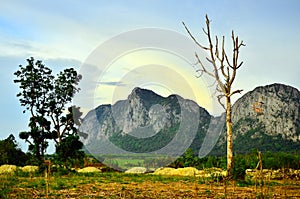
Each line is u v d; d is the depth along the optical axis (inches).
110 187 456.1
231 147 547.5
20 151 1083.3
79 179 557.3
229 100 556.4
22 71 1229.1
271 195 399.2
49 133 1191.6
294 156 767.7
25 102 1220.5
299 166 743.7
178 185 489.7
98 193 397.1
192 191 422.0
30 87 1226.6
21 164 1015.6
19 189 426.3
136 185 486.3
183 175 664.4
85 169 778.2
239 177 523.8
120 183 507.8
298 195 414.0
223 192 414.0
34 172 653.9
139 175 642.2
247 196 381.1
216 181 528.7
